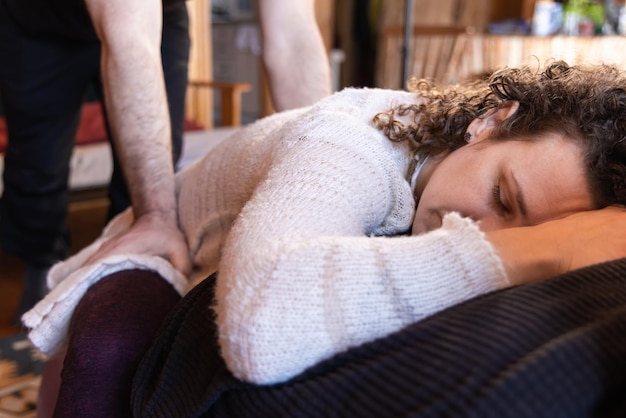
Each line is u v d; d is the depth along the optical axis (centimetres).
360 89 83
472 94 77
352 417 43
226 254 59
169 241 88
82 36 145
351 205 62
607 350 42
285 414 47
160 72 96
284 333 49
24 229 173
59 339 80
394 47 303
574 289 48
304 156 65
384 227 70
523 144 62
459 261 51
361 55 440
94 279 80
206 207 89
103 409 67
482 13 381
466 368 41
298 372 50
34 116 157
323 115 71
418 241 53
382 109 78
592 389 40
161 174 94
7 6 145
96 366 68
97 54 151
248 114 568
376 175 66
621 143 60
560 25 299
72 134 169
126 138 93
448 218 55
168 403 60
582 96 63
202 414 56
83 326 70
